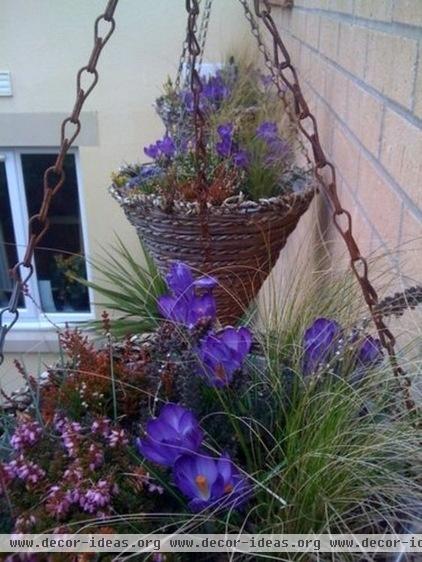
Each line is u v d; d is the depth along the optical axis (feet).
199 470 2.01
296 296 3.04
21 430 2.25
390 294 2.70
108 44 8.32
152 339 3.01
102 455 2.16
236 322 3.72
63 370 2.73
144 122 8.55
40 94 8.46
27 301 8.86
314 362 2.44
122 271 6.33
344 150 3.69
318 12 4.72
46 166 8.87
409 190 2.42
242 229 3.50
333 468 2.06
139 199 3.64
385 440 2.09
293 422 2.23
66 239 9.13
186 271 2.66
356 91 3.37
